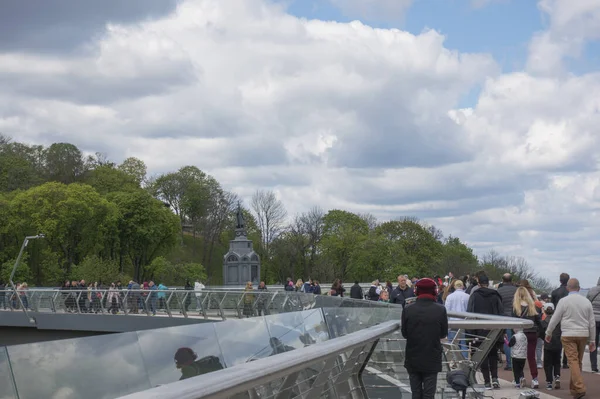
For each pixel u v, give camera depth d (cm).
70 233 9669
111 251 10562
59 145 13812
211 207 13625
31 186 11731
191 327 803
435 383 998
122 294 4403
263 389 629
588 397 1405
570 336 1411
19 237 9512
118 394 682
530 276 11000
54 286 9256
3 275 9225
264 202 11869
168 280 11294
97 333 4641
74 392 635
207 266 13500
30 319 4928
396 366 1170
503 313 1588
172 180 14800
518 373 1570
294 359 577
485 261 12000
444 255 12725
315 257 11644
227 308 3678
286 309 3106
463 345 1291
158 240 11006
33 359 603
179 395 402
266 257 11656
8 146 13775
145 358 728
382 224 13350
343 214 12850
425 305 998
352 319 1190
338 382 919
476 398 1190
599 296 1836
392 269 11825
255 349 914
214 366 824
